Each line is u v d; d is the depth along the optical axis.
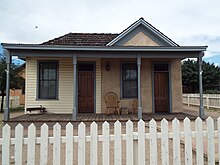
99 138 3.18
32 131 3.09
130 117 10.03
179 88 12.31
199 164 3.30
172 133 3.31
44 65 12.07
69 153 3.10
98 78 12.16
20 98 24.62
